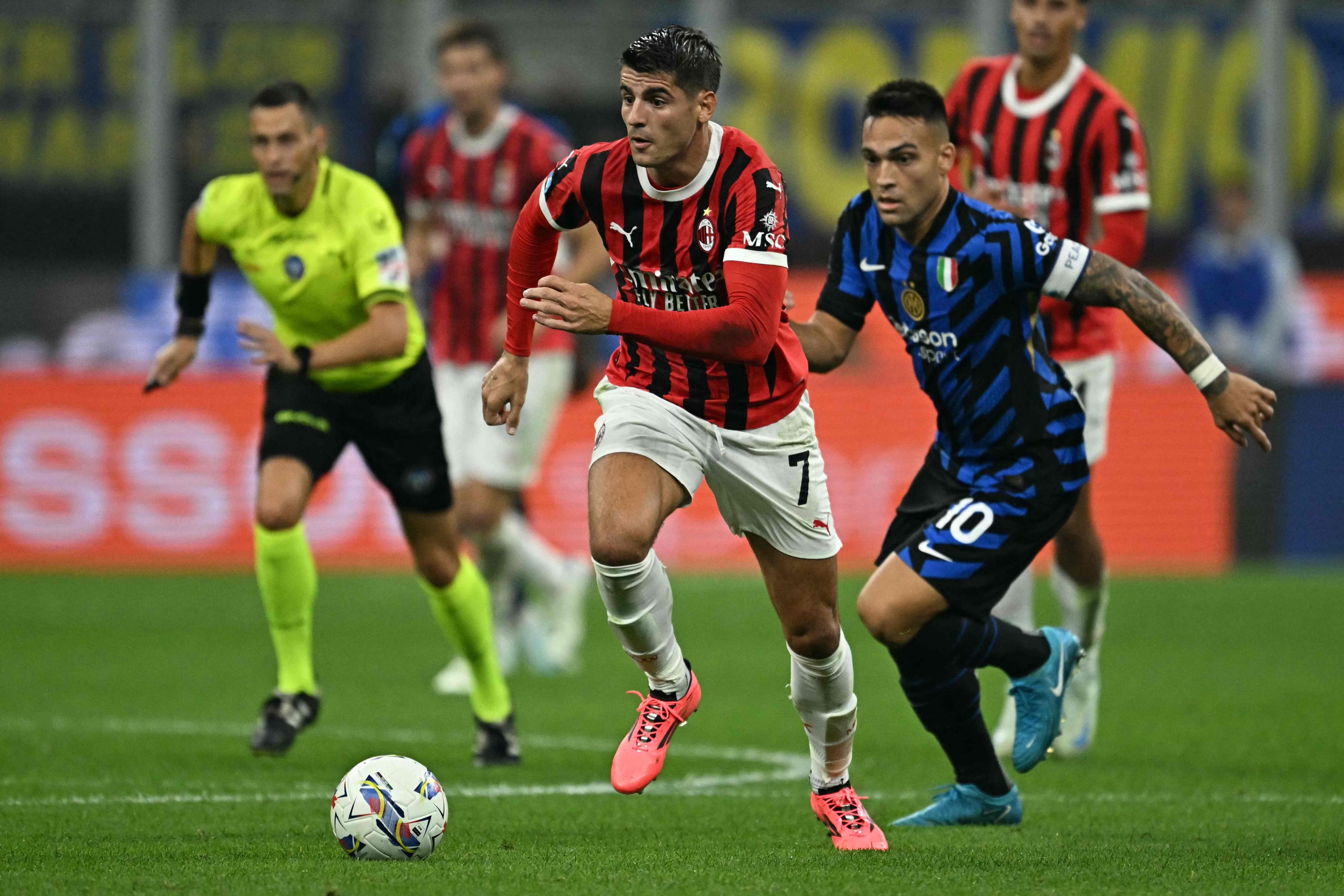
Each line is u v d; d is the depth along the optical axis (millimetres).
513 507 33938
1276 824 18094
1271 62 55906
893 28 56125
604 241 16234
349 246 22500
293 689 22688
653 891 13703
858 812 16469
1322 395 51719
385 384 22625
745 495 16328
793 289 53312
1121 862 15445
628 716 27797
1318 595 45625
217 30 56375
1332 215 57250
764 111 56344
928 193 17219
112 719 26953
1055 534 18438
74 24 56719
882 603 17469
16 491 51219
